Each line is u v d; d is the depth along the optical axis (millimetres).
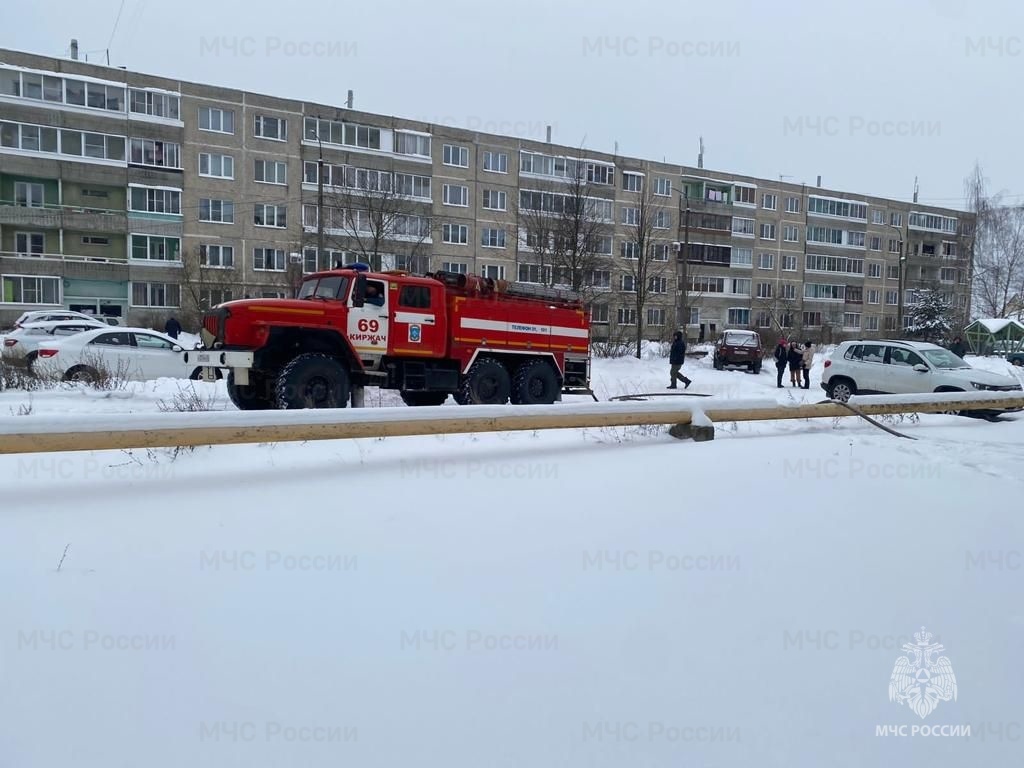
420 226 44281
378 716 2713
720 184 58438
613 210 52781
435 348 11930
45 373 12891
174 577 3832
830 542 4734
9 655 3033
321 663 3053
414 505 5184
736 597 3846
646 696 2900
